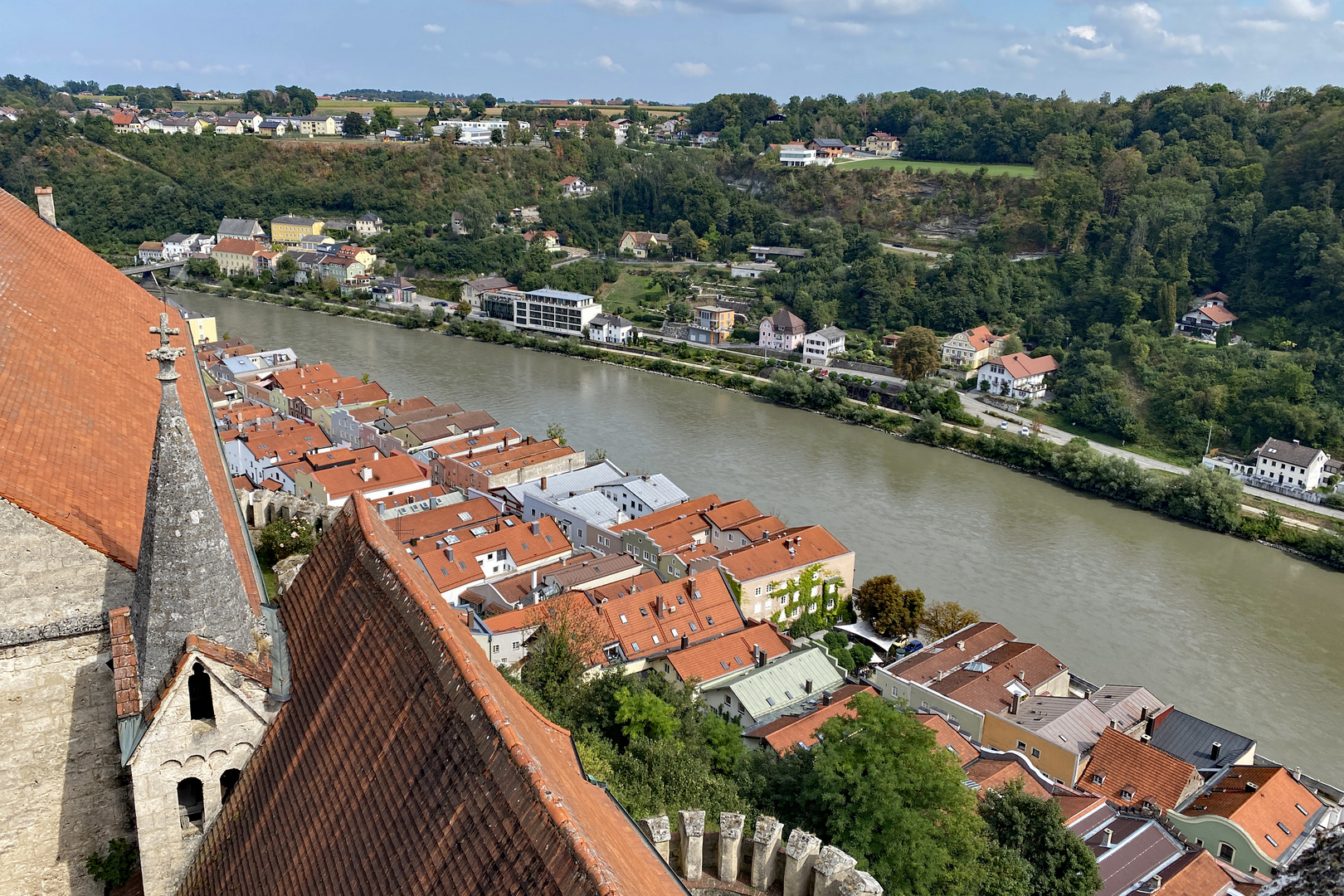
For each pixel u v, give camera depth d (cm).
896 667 10319
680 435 19900
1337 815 8144
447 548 12006
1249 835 7588
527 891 2125
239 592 3262
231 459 15888
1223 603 13462
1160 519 16912
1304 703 10925
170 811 3175
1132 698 9925
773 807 6234
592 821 2594
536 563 12631
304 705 3138
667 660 10069
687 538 13300
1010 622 12512
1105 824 7388
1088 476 17988
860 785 5675
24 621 3180
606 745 6819
